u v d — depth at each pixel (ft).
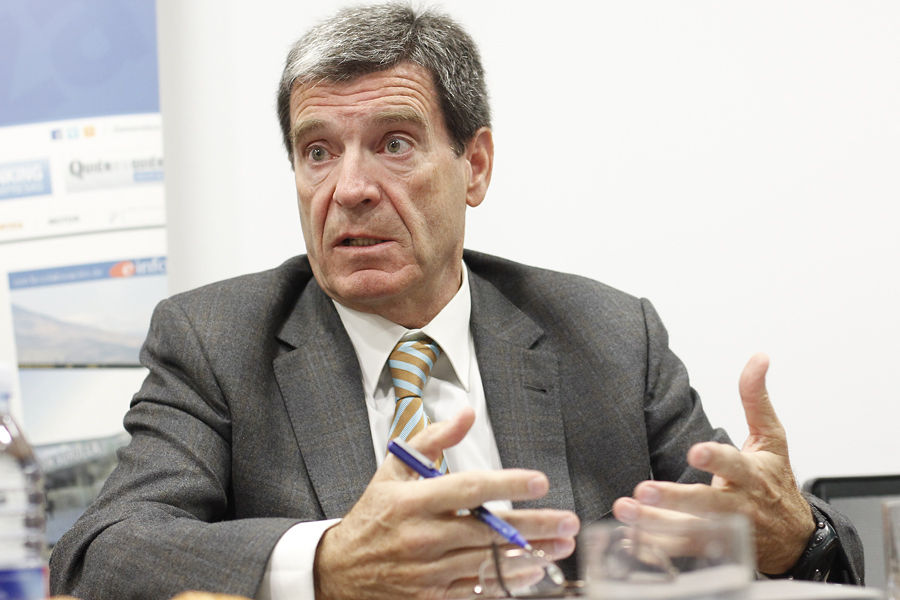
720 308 8.92
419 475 4.29
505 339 6.45
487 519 3.98
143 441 5.76
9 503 3.36
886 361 8.82
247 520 4.73
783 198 8.95
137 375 8.78
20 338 8.75
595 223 9.07
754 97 9.04
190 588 4.44
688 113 9.07
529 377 6.32
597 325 6.57
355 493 5.68
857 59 9.01
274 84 9.25
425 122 6.02
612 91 9.14
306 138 6.01
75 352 8.76
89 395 8.73
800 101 9.01
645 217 9.04
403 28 6.07
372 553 4.16
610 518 5.98
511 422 6.13
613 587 2.74
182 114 9.17
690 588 2.72
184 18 9.24
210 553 4.52
